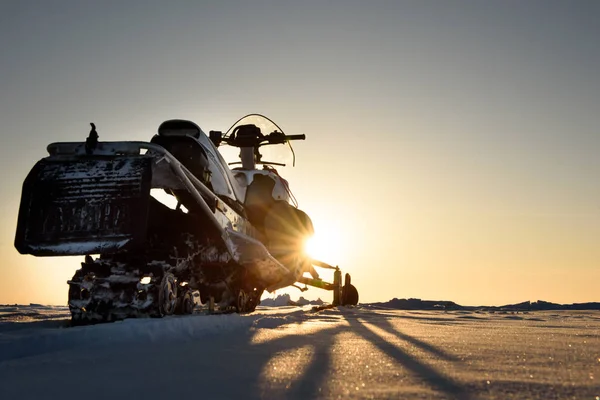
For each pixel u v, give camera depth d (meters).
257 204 9.16
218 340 3.66
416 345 3.45
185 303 6.04
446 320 7.21
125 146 5.21
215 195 6.46
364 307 12.40
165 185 5.81
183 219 6.27
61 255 4.97
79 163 5.21
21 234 5.00
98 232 4.96
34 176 5.16
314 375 2.21
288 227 9.22
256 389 1.92
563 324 6.67
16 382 2.09
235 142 9.86
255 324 5.13
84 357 2.76
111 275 5.41
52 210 5.03
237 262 7.48
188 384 2.02
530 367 2.48
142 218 4.96
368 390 1.89
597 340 4.07
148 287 5.33
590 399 1.76
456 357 2.84
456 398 1.76
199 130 6.53
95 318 5.34
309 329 4.81
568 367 2.50
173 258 5.71
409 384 2.01
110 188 5.05
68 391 1.91
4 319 5.75
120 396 1.82
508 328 5.59
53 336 3.16
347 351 3.06
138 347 3.21
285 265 9.21
